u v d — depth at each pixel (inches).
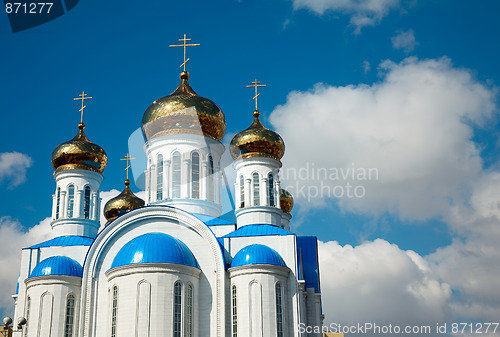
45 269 2396.7
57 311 2351.1
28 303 2389.3
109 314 2272.4
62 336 2333.9
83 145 2711.6
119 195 3112.7
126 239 2458.2
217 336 2278.5
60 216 2635.3
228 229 2549.2
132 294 2231.8
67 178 2687.0
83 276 2402.8
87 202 2684.5
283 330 2271.2
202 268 2377.0
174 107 2721.5
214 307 2321.6
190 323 2267.5
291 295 2341.3
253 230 2472.9
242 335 2244.1
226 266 2381.9
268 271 2305.6
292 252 2393.0
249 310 2262.6
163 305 2220.7
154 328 2188.7
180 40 2982.3
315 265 2682.1
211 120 2751.0
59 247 2518.5
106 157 2783.0
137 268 2249.0
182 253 2317.9
